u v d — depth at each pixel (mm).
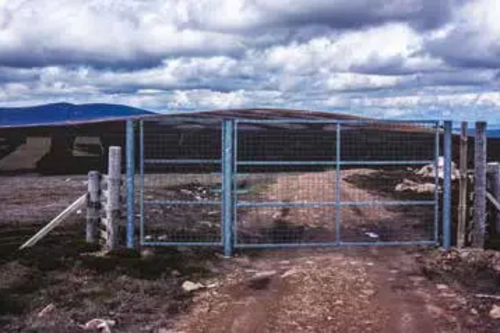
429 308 6926
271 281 8219
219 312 6828
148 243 9758
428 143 11375
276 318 6598
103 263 8719
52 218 13180
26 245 9938
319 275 8453
